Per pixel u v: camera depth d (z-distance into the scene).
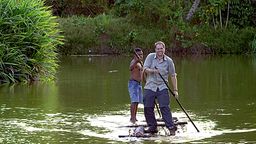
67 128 13.80
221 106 16.91
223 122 14.57
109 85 21.27
